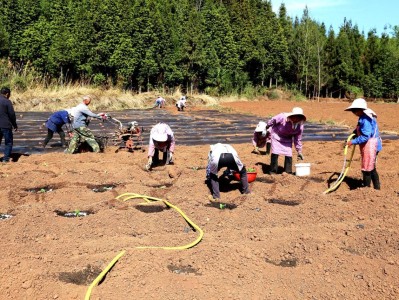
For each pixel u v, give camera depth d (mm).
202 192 8227
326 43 47781
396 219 6527
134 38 31562
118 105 27031
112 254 5477
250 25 41000
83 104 11609
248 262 5320
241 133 16484
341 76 47188
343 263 5242
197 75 36812
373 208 7082
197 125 18703
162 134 9672
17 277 4738
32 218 6480
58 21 28438
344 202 7484
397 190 8203
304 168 9258
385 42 49938
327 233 6199
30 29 27547
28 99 23562
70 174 9148
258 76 42438
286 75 45781
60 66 28516
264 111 26766
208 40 36844
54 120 12234
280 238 6074
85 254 5527
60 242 5875
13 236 5980
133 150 12258
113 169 9789
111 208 7191
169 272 5059
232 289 4781
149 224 6559
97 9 29766
